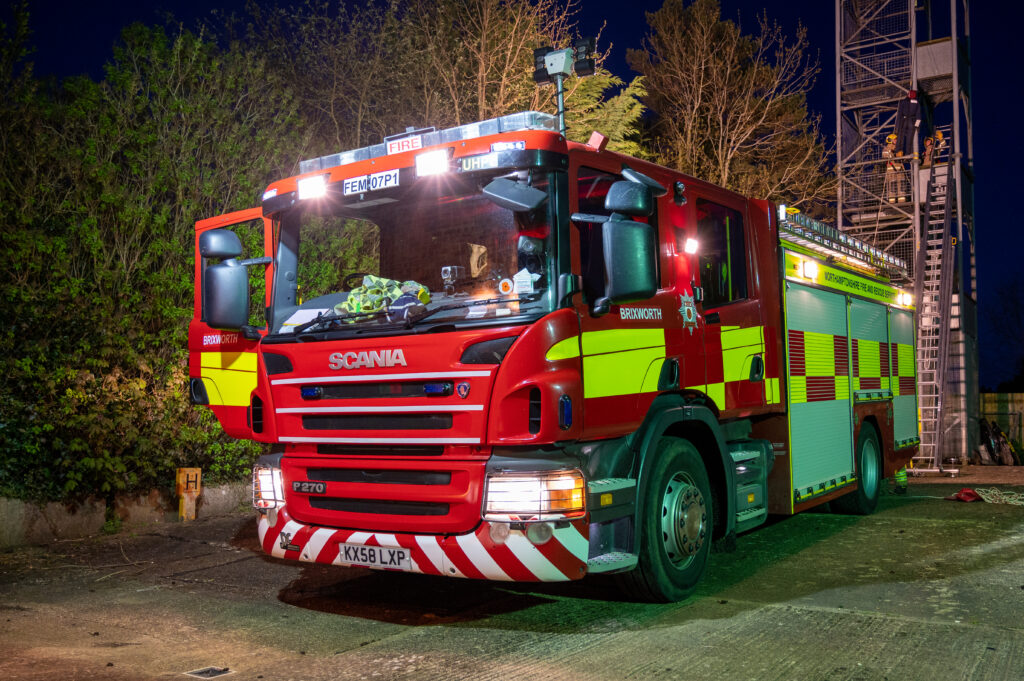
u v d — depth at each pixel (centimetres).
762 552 715
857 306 905
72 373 834
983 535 781
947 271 1641
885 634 473
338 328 507
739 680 406
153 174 995
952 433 1859
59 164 945
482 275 498
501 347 451
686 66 2048
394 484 481
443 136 519
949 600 544
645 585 530
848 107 2028
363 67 1398
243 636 498
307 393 513
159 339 916
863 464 909
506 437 446
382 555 486
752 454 655
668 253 560
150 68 1038
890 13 1978
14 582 636
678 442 556
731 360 622
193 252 960
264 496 537
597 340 480
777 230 707
